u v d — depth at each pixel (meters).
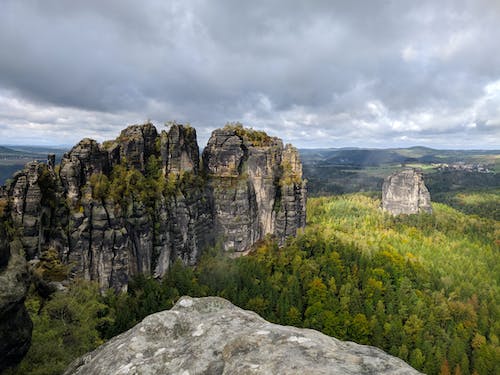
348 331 83.94
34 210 68.62
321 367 9.31
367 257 123.75
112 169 94.75
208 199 128.12
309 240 131.38
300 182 146.50
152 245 96.56
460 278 129.12
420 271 124.19
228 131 135.25
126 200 89.19
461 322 97.06
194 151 125.88
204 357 11.44
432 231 192.88
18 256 20.62
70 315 44.34
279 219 137.75
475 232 194.75
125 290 84.19
